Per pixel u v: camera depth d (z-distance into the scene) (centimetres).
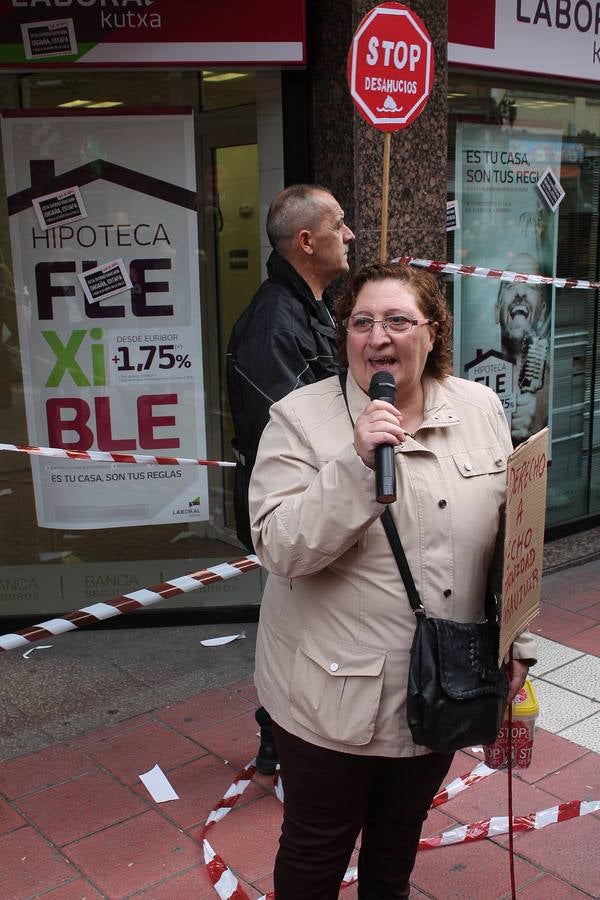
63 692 410
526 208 547
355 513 185
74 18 404
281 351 293
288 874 216
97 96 427
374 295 207
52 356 450
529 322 563
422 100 336
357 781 208
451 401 217
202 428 466
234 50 411
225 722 382
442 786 331
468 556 205
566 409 595
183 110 432
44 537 469
